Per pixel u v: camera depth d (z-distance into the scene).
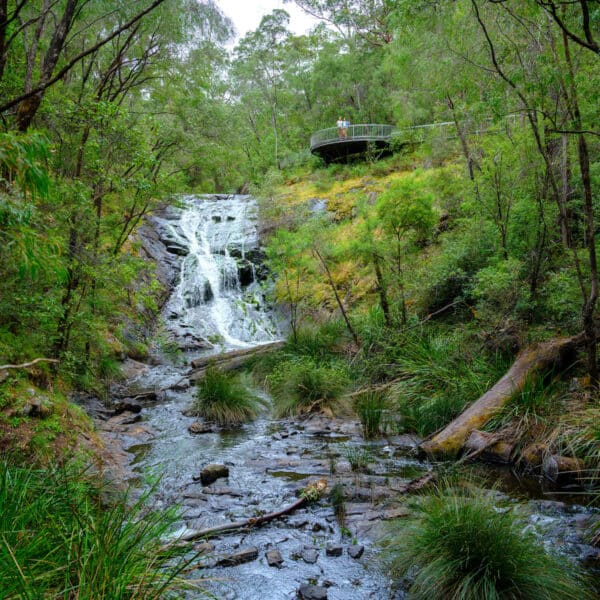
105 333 12.13
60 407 6.16
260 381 10.76
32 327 6.26
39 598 2.22
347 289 15.57
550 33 5.72
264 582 3.55
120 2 7.68
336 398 8.65
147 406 9.38
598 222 7.37
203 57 10.16
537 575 3.18
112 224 8.91
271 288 19.02
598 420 5.29
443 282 10.22
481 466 5.65
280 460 6.27
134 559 2.83
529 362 6.63
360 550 3.93
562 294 7.14
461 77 7.53
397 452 6.42
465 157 11.34
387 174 22.09
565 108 5.79
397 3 6.36
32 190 2.76
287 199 22.41
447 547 3.38
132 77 10.62
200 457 6.46
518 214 8.38
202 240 22.41
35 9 7.02
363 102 31.23
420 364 8.77
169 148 10.75
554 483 5.12
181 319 17.64
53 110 7.18
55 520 3.11
